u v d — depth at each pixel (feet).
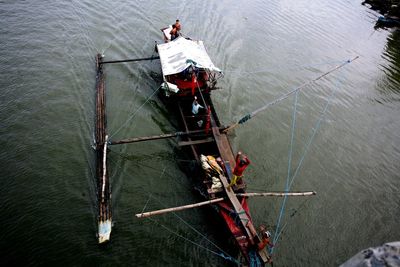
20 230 38.55
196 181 47.85
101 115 56.44
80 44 73.41
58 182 44.73
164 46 64.44
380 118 70.49
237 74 76.48
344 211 48.75
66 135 51.83
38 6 82.12
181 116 56.95
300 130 63.36
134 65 71.82
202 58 60.29
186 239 40.70
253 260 34.55
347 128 66.08
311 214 47.37
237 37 90.58
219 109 64.85
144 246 39.29
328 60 88.17
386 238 45.75
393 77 85.92
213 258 39.14
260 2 114.52
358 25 113.50
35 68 63.31
